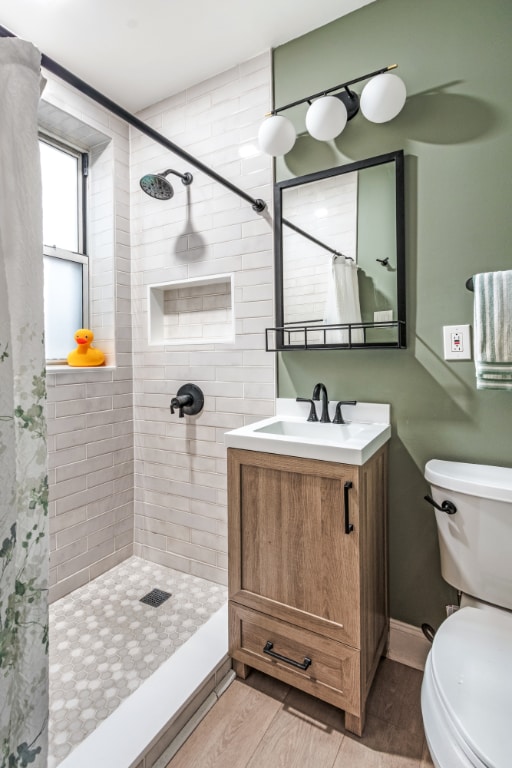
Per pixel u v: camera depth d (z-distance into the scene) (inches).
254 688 52.4
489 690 31.0
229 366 71.4
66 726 46.0
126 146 82.0
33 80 30.2
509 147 48.5
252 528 50.5
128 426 84.3
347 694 45.1
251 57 67.0
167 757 43.2
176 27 60.5
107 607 68.7
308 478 45.9
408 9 54.2
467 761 26.9
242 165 68.5
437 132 52.5
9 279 29.2
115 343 80.9
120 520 83.2
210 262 72.7
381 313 56.6
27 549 30.4
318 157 61.3
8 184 29.0
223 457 73.3
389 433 55.6
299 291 62.5
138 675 53.7
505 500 42.7
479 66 49.9
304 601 47.3
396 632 57.7
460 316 52.0
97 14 57.9
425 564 55.9
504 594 43.8
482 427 51.4
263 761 43.1
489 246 49.9
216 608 68.6
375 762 42.8
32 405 30.4
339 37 59.3
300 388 64.4
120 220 81.1
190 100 74.0
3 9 56.9
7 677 28.0
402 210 54.2
